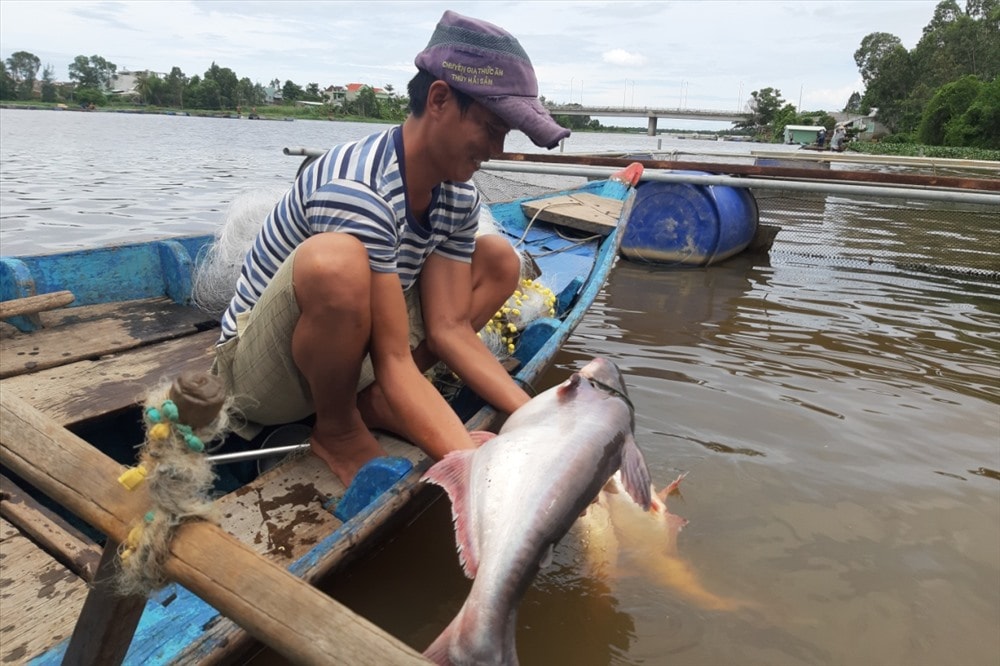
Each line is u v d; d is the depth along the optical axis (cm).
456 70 218
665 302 678
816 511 311
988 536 297
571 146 3017
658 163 876
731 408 413
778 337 566
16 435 117
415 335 288
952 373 490
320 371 226
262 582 100
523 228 647
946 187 705
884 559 281
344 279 208
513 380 286
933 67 6938
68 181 1433
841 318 632
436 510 285
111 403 277
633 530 275
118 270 397
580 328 580
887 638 240
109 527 108
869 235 1073
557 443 191
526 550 171
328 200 225
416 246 258
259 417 264
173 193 1298
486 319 301
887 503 319
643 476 210
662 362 493
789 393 441
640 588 260
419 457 258
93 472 112
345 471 247
